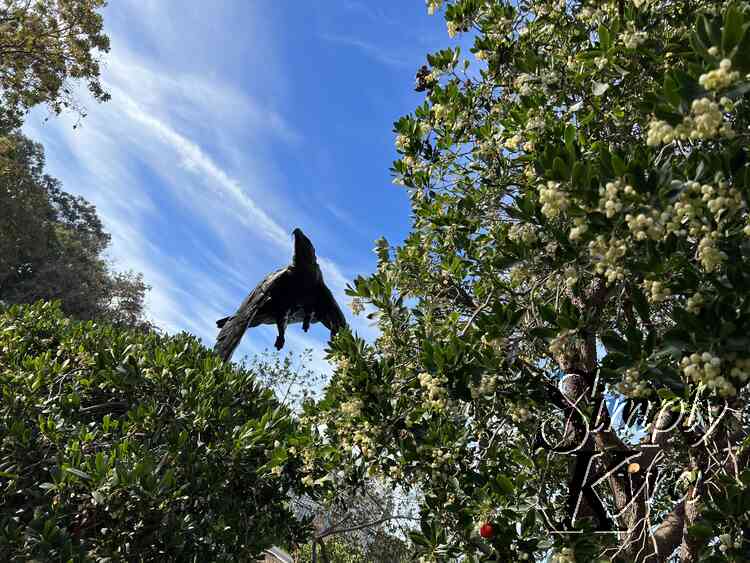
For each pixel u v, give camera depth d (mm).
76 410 5520
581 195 2367
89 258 31312
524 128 3855
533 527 2986
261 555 5152
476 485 3334
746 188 2018
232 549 4957
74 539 4312
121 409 5984
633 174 2230
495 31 4480
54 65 16078
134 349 6277
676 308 2178
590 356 3883
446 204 4996
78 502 4410
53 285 27188
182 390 5633
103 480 4160
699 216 2172
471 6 4520
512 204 4172
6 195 22344
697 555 3199
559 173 2398
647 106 2277
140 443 5238
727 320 2086
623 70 3463
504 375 3510
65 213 35406
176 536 4465
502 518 3039
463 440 3531
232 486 5324
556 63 3912
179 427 5254
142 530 4340
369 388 3613
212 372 6039
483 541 3008
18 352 6273
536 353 4371
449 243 4711
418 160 5133
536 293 3586
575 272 2762
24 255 27141
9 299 26266
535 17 4426
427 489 3553
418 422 3592
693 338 2143
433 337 3889
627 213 2254
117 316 30141
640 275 2697
